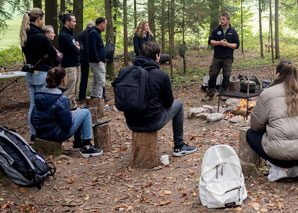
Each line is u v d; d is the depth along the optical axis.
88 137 5.33
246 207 3.47
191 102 8.70
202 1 11.84
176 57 17.44
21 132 6.70
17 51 19.42
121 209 3.76
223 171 3.59
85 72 8.50
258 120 3.87
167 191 4.04
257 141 4.03
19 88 11.24
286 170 4.22
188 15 11.76
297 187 3.78
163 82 4.38
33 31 5.62
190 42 15.16
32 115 4.96
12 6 11.38
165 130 6.57
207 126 6.57
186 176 4.39
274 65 13.82
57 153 5.12
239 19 20.00
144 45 4.48
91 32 7.50
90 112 5.56
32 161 4.18
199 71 13.52
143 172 4.68
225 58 8.14
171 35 12.27
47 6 11.76
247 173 4.13
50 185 4.33
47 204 3.90
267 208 3.41
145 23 8.23
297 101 3.64
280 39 22.53
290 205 3.43
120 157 5.30
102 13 17.86
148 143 4.72
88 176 4.63
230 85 8.50
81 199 4.02
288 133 3.64
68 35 7.24
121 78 4.38
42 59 5.71
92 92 7.75
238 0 19.61
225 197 3.45
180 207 3.66
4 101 9.57
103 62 7.72
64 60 7.32
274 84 3.88
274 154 3.72
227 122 6.57
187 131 6.42
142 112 4.43
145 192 4.09
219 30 8.09
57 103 4.85
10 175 4.12
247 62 15.39
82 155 5.32
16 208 3.78
